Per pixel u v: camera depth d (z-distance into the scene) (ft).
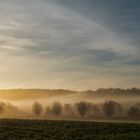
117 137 156.66
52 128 184.55
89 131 176.55
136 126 194.59
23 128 182.80
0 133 167.84
